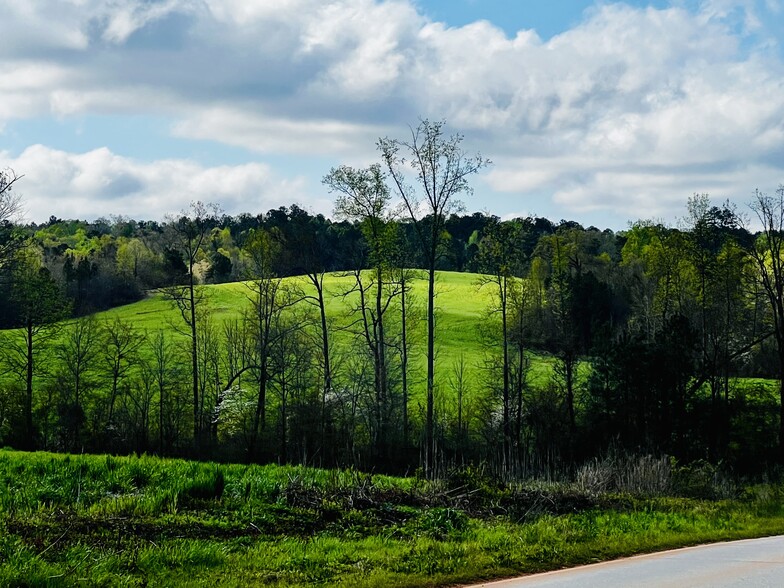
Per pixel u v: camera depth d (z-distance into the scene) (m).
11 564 10.34
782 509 25.80
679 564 13.33
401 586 11.32
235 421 53.34
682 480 29.22
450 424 54.97
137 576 10.90
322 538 14.72
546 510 20.55
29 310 58.50
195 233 59.75
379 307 56.41
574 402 54.03
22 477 18.91
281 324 60.47
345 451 47.38
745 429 48.09
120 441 55.94
